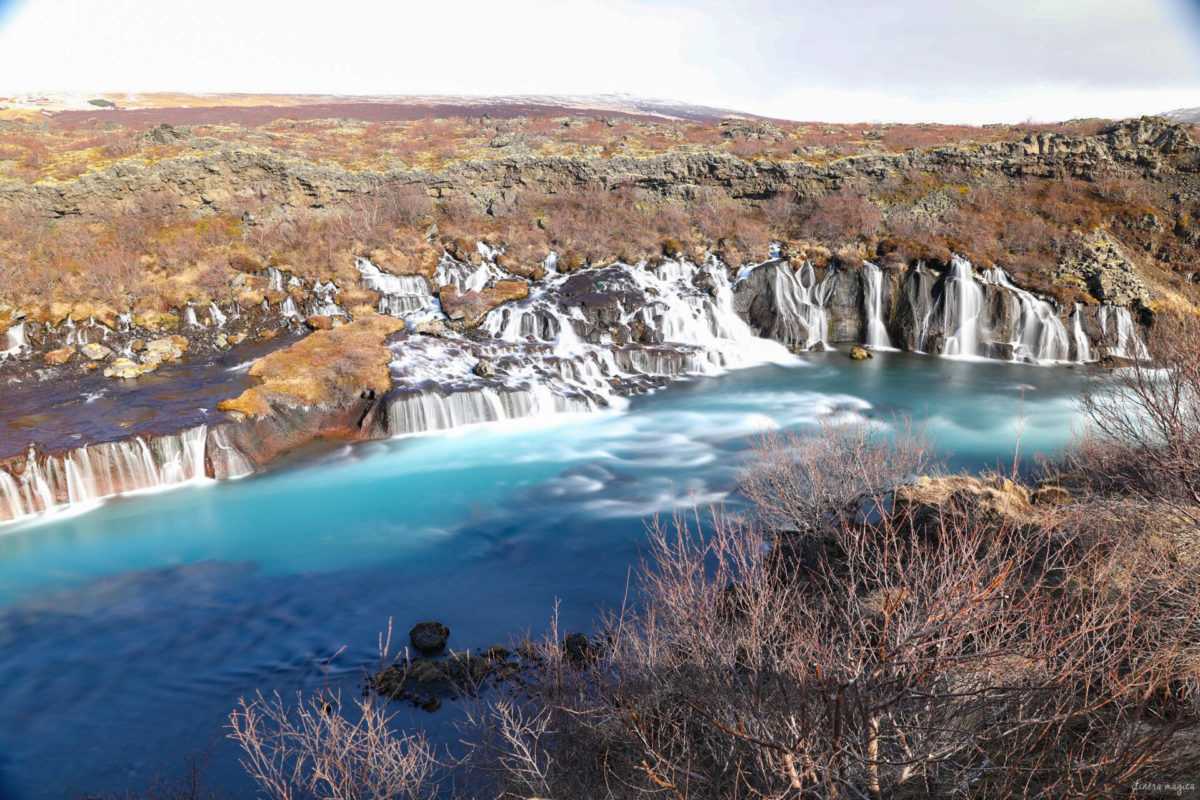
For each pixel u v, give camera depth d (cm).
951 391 2806
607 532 1775
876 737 506
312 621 1434
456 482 2119
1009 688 489
